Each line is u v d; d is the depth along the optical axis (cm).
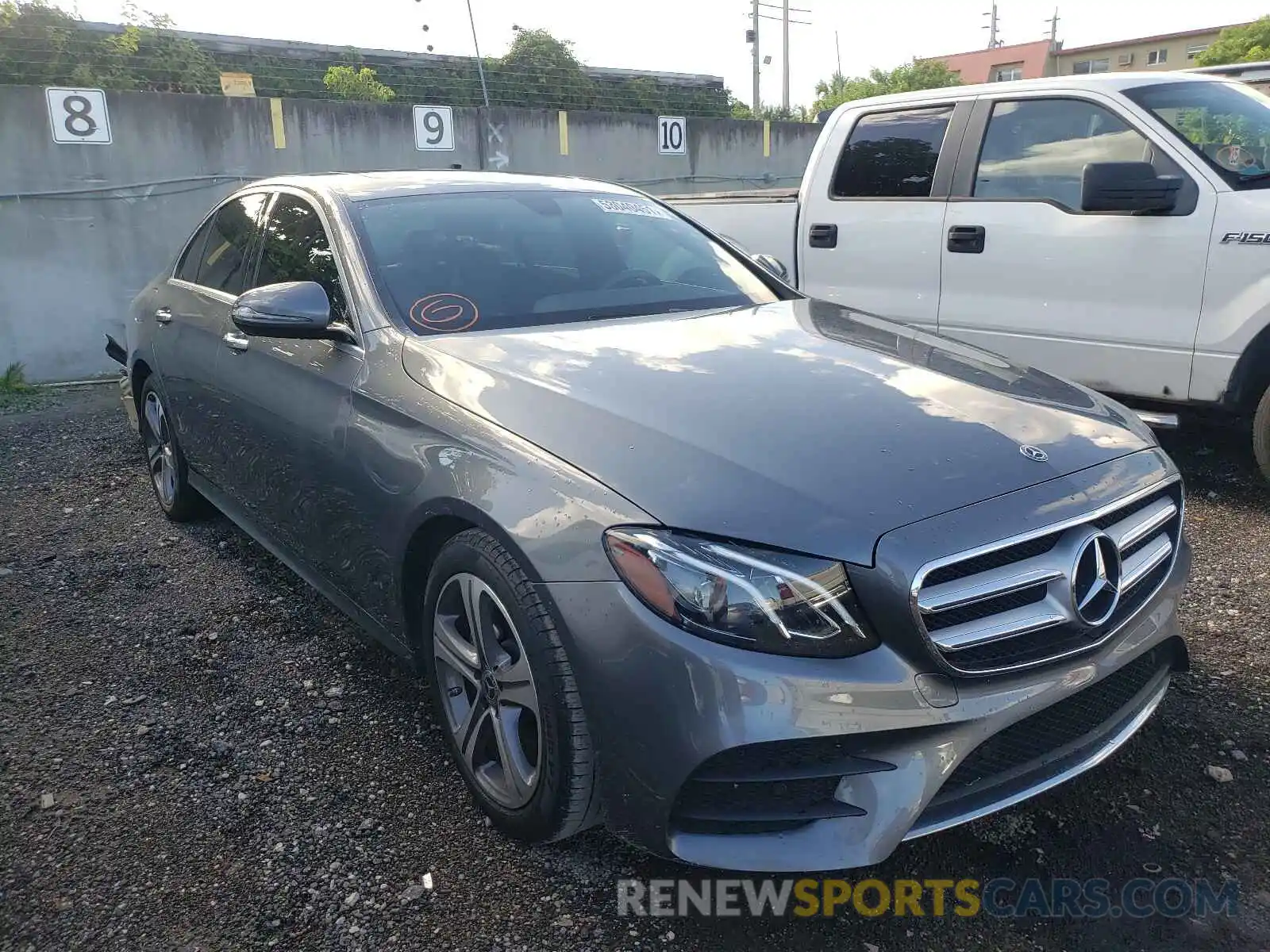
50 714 312
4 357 848
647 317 322
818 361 276
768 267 413
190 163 900
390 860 242
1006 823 251
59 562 439
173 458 465
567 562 212
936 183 543
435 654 265
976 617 205
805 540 198
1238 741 280
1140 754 276
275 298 295
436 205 356
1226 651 330
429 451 256
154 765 284
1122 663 225
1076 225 483
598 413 236
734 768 196
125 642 361
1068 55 5750
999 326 521
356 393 290
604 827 233
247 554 444
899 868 237
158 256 900
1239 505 462
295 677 333
